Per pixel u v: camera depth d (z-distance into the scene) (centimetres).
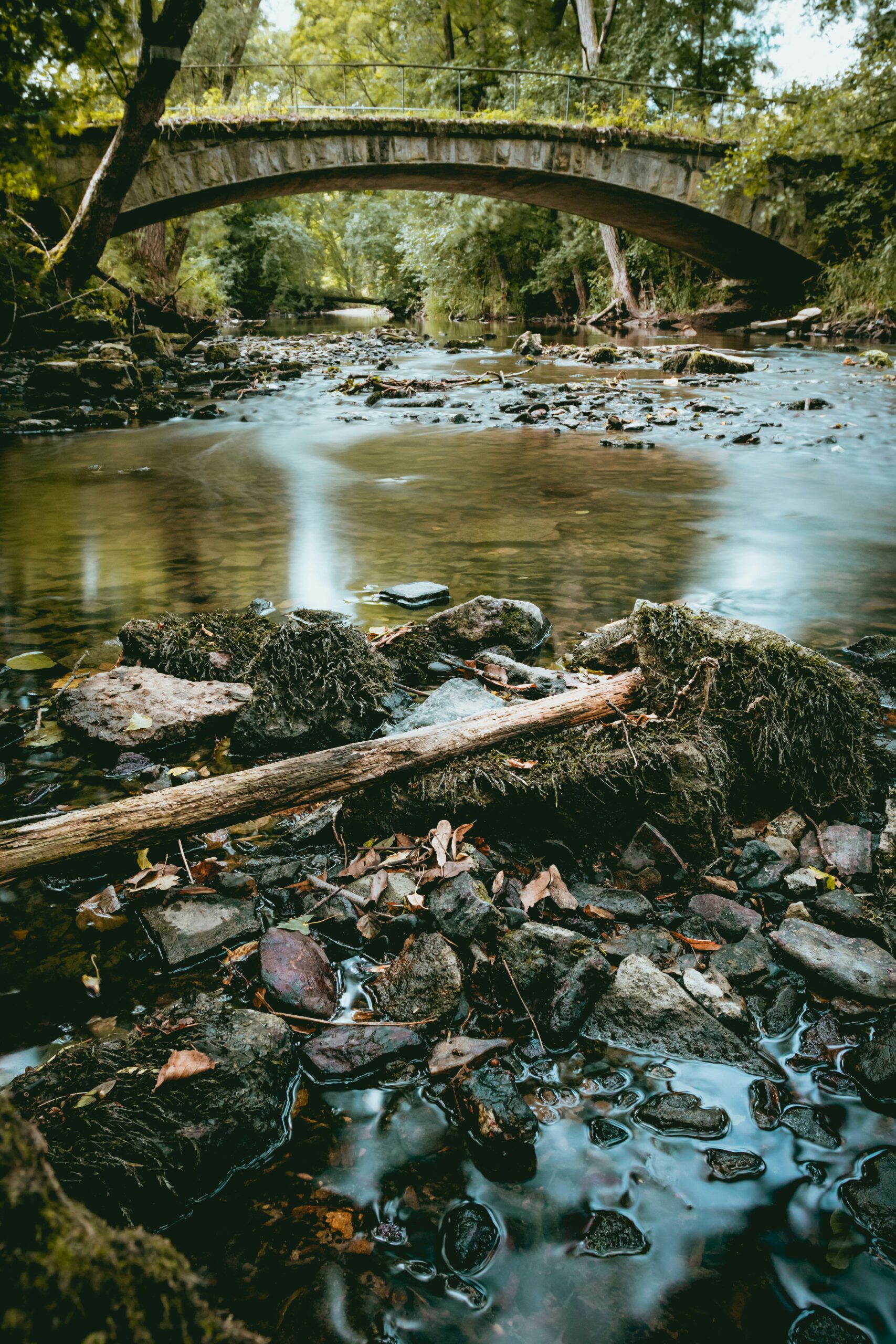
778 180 2227
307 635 324
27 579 491
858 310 2183
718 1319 125
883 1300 127
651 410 1159
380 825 249
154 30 1338
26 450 952
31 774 286
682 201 2258
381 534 581
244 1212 142
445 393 1370
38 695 345
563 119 2380
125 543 568
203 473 812
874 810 264
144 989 195
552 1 3241
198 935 208
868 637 378
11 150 1440
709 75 2812
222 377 1512
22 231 1702
